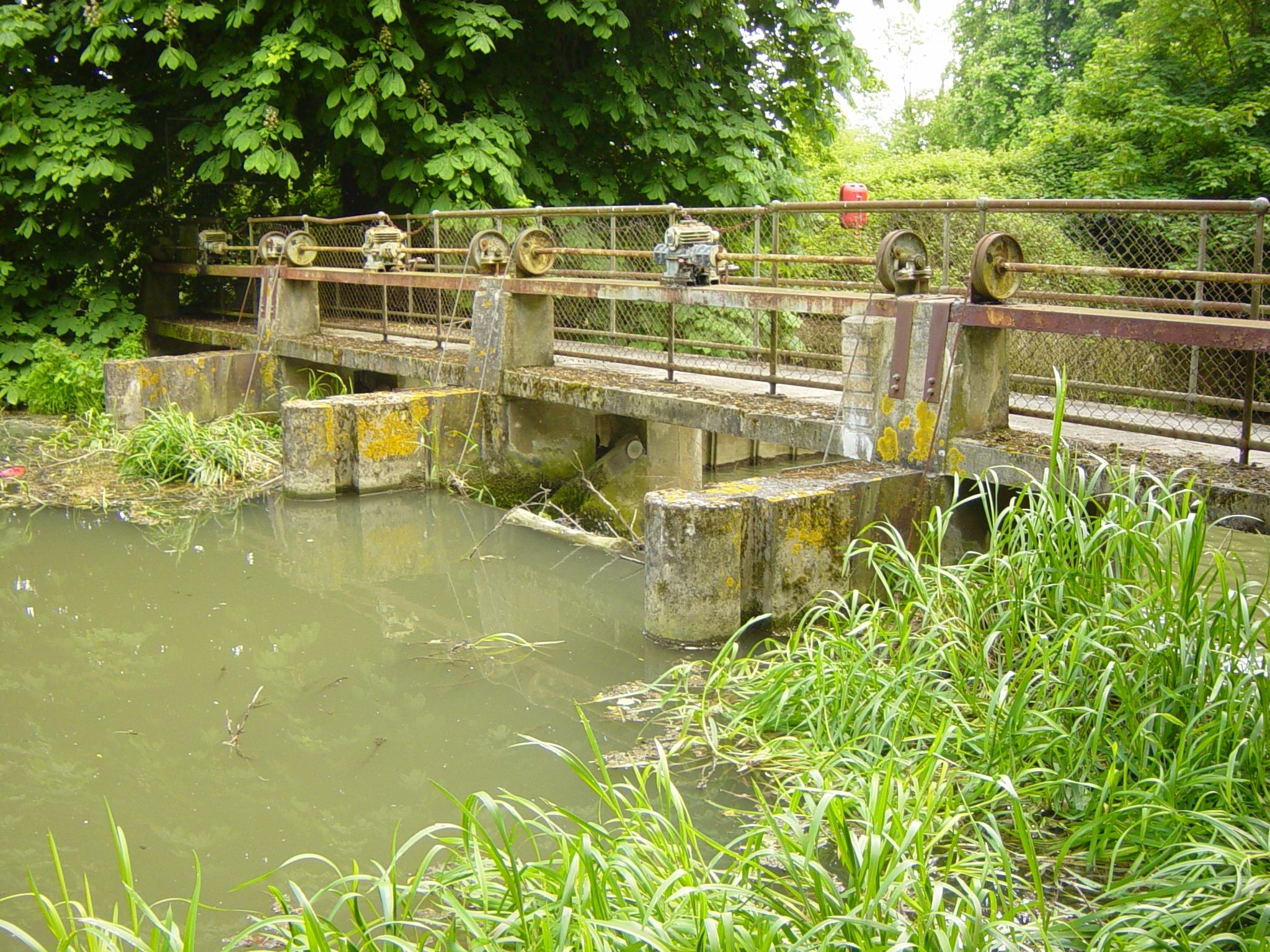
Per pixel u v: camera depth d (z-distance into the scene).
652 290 7.86
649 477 9.55
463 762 4.55
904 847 2.91
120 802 4.27
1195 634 3.93
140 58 13.63
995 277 6.02
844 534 5.89
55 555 7.56
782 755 4.31
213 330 13.09
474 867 3.06
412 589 6.89
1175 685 3.89
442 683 5.39
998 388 6.32
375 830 4.04
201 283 15.41
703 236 7.72
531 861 3.75
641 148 13.17
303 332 11.81
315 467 8.86
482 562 7.42
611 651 5.75
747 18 13.53
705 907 2.66
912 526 6.20
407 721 4.96
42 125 12.20
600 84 12.96
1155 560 4.12
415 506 8.76
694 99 13.47
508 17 12.05
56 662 5.70
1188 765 3.57
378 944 3.32
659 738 4.68
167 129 13.75
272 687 5.37
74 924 3.12
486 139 12.19
